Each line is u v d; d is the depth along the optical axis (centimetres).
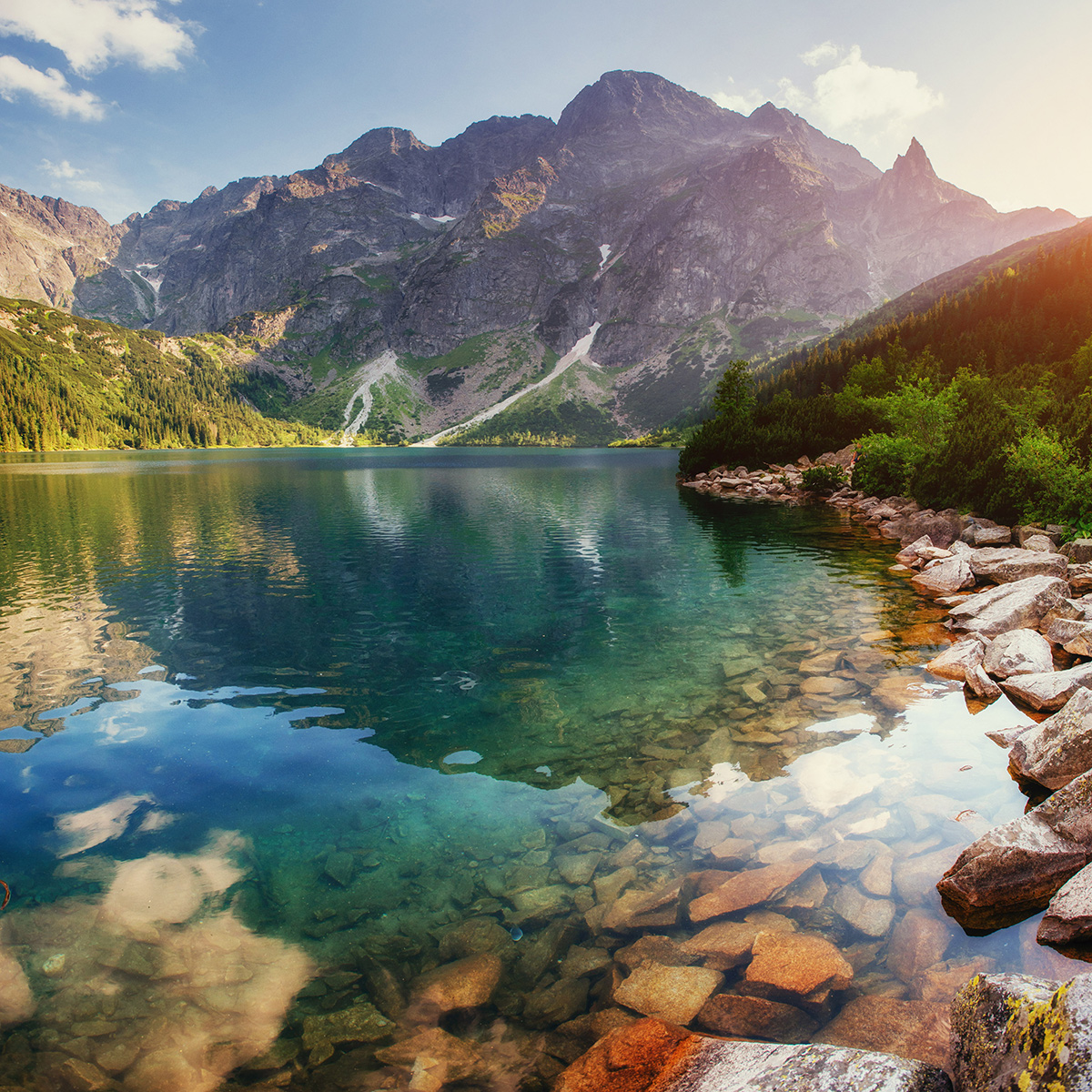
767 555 2450
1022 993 357
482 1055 435
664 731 951
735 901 572
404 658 1332
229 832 715
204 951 535
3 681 1216
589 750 898
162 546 2803
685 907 570
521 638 1456
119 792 803
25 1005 480
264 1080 417
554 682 1175
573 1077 399
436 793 794
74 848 684
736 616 1602
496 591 1927
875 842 649
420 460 14238
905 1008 449
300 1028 459
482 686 1162
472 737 952
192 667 1289
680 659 1284
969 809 703
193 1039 450
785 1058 372
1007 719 941
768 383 14012
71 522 3647
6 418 18400
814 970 486
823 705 1021
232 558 2514
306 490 5947
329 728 994
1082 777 619
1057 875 566
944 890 572
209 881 629
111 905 592
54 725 1012
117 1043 445
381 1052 439
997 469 2747
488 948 535
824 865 618
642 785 793
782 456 6150
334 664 1299
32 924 565
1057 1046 302
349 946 541
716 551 2566
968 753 839
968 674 1080
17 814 753
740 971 495
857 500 4050
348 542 2883
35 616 1684
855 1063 358
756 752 869
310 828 721
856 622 1523
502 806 758
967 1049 371
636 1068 398
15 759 895
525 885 613
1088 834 593
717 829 688
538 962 519
